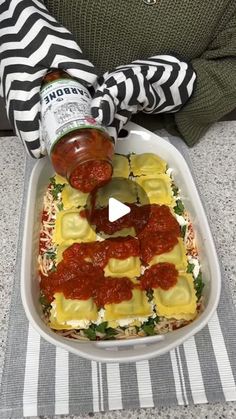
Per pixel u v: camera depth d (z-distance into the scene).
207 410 0.41
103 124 0.47
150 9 0.50
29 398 0.42
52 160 0.48
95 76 0.52
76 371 0.43
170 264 0.46
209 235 0.46
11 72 0.50
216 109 0.57
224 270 0.51
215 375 0.43
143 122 0.65
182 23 0.52
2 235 0.55
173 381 0.43
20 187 0.60
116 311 0.44
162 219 0.50
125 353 0.39
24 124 0.50
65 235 0.49
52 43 0.49
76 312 0.43
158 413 0.41
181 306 0.43
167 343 0.39
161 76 0.52
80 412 0.41
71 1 0.51
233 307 0.47
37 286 0.46
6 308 0.49
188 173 0.52
